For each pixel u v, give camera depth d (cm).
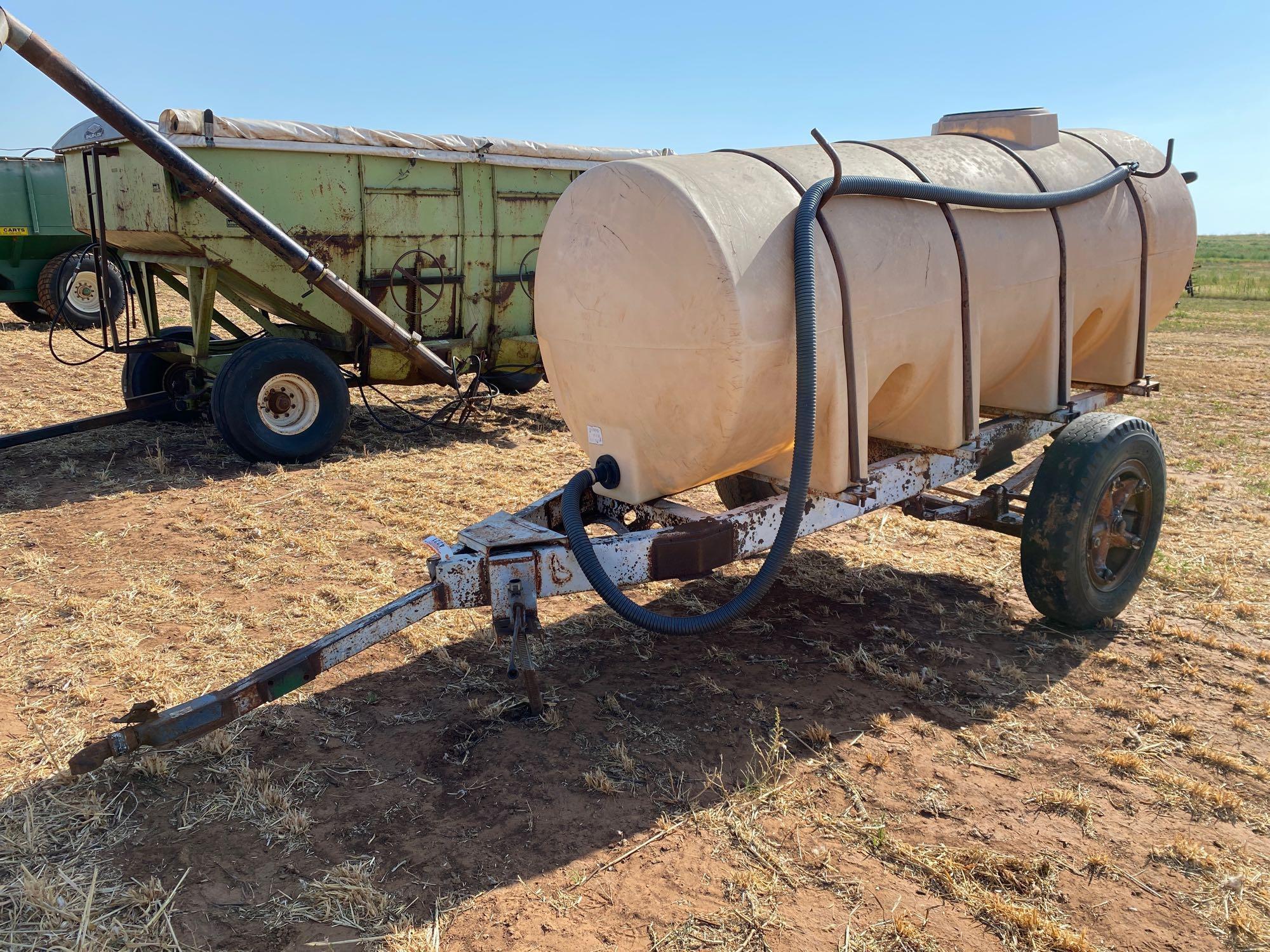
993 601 518
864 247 373
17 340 1522
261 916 272
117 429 918
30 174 1555
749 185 357
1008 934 266
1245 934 267
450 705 395
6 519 636
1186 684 420
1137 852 304
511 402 1125
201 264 797
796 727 378
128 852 299
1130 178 512
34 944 258
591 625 477
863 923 270
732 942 262
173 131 726
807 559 580
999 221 434
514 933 265
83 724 374
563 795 331
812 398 336
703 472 379
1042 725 383
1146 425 469
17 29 475
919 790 336
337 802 327
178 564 559
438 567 347
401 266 881
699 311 338
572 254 379
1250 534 632
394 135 845
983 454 480
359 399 1098
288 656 326
